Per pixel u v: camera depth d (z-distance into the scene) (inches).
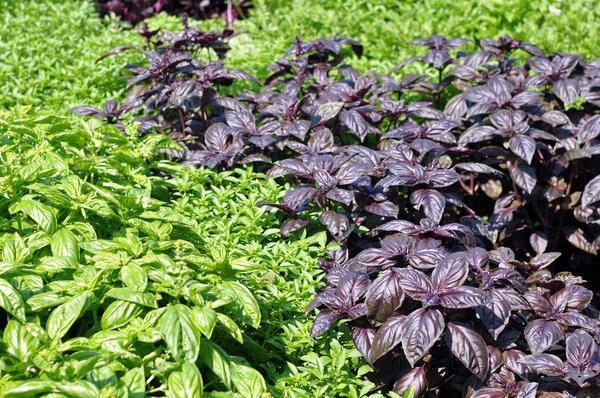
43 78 76.4
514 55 83.6
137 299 43.4
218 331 47.5
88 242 47.0
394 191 59.2
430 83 72.8
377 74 76.8
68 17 95.3
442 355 51.1
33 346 41.4
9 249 46.0
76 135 57.5
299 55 71.9
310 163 57.8
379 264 50.8
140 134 65.5
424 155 61.4
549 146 64.6
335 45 70.8
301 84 69.9
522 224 67.2
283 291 51.9
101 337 42.3
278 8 105.7
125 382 41.0
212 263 47.8
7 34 86.6
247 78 66.1
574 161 64.4
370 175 58.7
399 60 84.0
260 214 56.0
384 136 63.9
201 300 44.2
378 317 48.3
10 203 50.0
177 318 42.6
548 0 94.3
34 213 47.9
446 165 61.0
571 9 92.4
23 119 58.0
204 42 70.2
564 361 49.1
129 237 47.6
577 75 69.4
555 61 69.1
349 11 96.7
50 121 59.4
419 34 88.5
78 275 45.6
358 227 57.3
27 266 45.1
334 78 76.9
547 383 47.7
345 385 47.3
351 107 66.4
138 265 45.2
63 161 52.7
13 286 43.8
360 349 48.9
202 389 41.8
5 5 99.3
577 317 49.4
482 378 46.7
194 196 59.1
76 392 38.8
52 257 45.8
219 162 62.2
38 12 96.5
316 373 47.1
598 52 83.8
